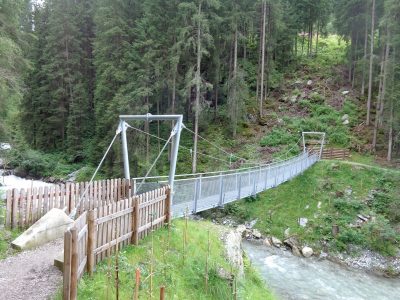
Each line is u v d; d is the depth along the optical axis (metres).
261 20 30.95
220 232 10.59
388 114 25.16
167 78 24.92
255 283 10.88
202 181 11.02
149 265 6.62
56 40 33.59
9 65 15.63
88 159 30.22
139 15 28.05
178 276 6.94
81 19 35.56
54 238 7.52
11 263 6.17
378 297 13.52
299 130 29.19
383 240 18.02
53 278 5.59
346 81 34.09
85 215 5.60
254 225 20.95
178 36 24.23
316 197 21.91
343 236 18.56
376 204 20.56
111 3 27.16
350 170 23.33
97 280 5.59
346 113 30.42
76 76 33.28
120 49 26.27
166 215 8.69
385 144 26.95
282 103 32.56
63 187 8.59
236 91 27.25
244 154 26.66
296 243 19.05
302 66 37.09
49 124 33.97
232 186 12.87
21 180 28.84
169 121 25.94
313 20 39.12
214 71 28.39
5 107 16.41
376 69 30.41
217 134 28.41
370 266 16.89
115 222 6.59
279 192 22.91
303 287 13.94
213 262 8.04
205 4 24.67
